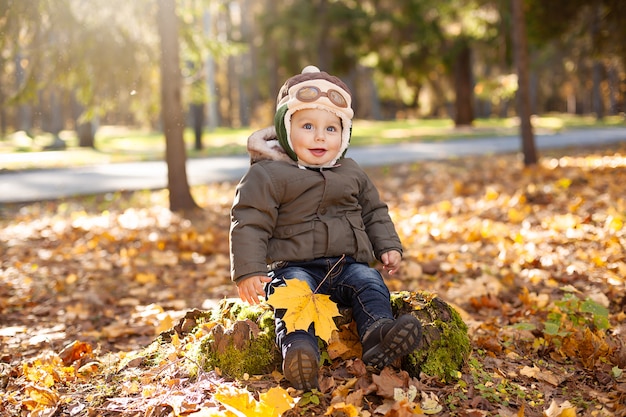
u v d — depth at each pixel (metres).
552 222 6.55
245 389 2.57
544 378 2.93
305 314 2.57
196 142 21.38
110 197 11.08
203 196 10.65
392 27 26.64
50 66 8.83
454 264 5.30
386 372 2.70
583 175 9.59
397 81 36.28
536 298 4.22
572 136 23.91
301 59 28.53
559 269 5.00
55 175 14.35
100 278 5.69
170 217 8.48
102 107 9.62
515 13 11.19
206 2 11.55
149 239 7.15
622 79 20.23
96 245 7.02
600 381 2.94
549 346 3.34
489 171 11.95
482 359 3.11
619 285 4.48
